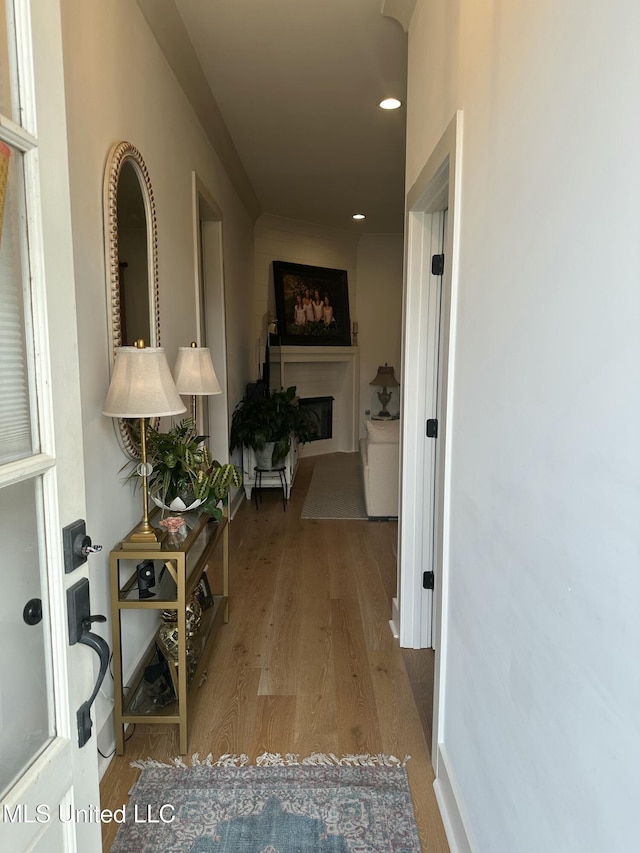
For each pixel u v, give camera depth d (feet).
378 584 11.19
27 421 2.69
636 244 2.25
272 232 21.09
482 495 4.35
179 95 9.39
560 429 2.97
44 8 2.68
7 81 2.52
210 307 13.48
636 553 2.24
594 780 2.60
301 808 5.61
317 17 8.16
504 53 3.88
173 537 6.54
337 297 23.86
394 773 6.08
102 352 6.10
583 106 2.71
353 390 24.99
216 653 8.57
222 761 6.25
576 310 2.79
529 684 3.39
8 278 2.58
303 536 14.05
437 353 8.09
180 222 9.49
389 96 10.77
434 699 6.00
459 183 5.06
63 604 2.86
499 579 3.95
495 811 4.04
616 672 2.40
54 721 2.87
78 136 5.44
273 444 16.60
